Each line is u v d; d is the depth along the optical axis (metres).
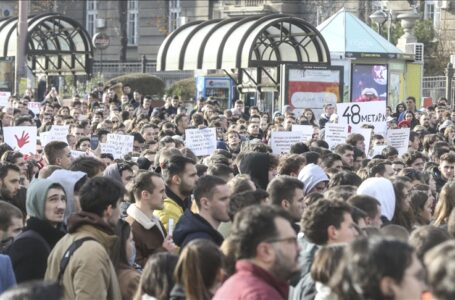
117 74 100.38
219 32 54.78
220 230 15.83
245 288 10.42
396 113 48.91
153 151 27.39
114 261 14.51
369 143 33.50
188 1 111.06
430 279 8.08
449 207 17.28
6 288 14.04
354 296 8.95
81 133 33.44
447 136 38.56
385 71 57.31
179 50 56.91
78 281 13.80
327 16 96.06
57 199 15.24
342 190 16.19
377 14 69.38
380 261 8.71
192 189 18.17
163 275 11.91
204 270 11.62
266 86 53.81
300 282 12.99
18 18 66.88
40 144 32.41
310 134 35.19
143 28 115.56
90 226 14.33
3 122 38.22
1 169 18.78
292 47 53.41
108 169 20.25
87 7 120.81
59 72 67.38
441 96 69.12
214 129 32.03
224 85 62.75
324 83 52.34
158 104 60.41
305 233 12.86
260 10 99.31
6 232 15.26
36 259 14.89
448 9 84.88
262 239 10.53
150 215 16.58
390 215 17.23
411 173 22.72
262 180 20.67
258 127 36.88
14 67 66.94
